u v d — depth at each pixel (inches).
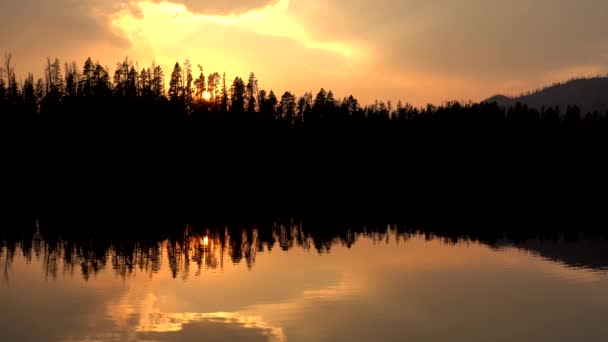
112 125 3560.5
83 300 904.9
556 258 1375.5
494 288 1032.2
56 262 1234.0
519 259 1357.0
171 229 1875.0
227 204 2901.1
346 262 1284.4
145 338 718.5
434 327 786.2
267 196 3437.5
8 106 3435.0
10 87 3555.6
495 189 4286.4
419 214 2539.4
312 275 1123.9
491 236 1798.7
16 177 3095.5
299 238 1712.6
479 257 1379.2
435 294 978.1
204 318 811.4
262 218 2298.2
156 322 788.6
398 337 739.4
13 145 3270.2
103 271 1142.3
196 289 987.9
